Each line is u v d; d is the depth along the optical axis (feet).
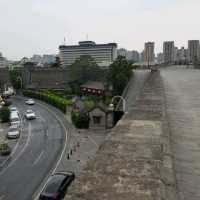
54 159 97.19
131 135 19.21
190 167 20.11
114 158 14.64
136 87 194.80
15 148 112.47
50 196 62.44
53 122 158.61
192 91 71.51
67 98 219.61
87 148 108.27
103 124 138.92
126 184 11.72
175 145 25.44
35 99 253.44
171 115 39.34
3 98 249.96
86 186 11.52
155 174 12.71
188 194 16.26
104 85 214.07
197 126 32.42
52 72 299.17
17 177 82.28
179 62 355.77
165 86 82.74
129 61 231.09
